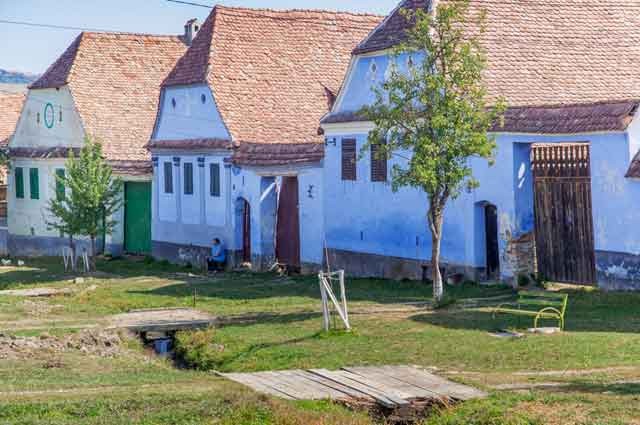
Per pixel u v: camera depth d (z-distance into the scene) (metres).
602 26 34.12
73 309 29.02
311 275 35.94
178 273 39.34
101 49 51.66
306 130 41.06
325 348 21.41
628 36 34.16
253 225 38.34
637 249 25.19
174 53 53.38
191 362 22.27
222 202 40.19
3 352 22.19
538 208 28.25
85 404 16.16
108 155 48.19
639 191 24.98
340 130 34.62
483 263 29.67
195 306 28.98
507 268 28.59
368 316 25.17
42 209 52.25
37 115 52.56
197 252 42.12
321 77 43.31
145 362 21.78
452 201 30.34
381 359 19.92
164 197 44.62
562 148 27.38
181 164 43.22
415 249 31.72
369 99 33.38
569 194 27.27
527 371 18.17
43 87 51.41
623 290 25.66
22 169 53.75
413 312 25.45
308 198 36.38
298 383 17.80
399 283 31.50
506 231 28.48
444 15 25.25
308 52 44.09
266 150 37.94
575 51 33.03
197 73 42.09
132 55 52.25
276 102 41.53
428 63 25.34
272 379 18.27
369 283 32.38
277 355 21.14
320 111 42.00
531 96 31.19
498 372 18.22
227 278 36.53
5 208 57.19
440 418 15.30
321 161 35.53
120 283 35.84
